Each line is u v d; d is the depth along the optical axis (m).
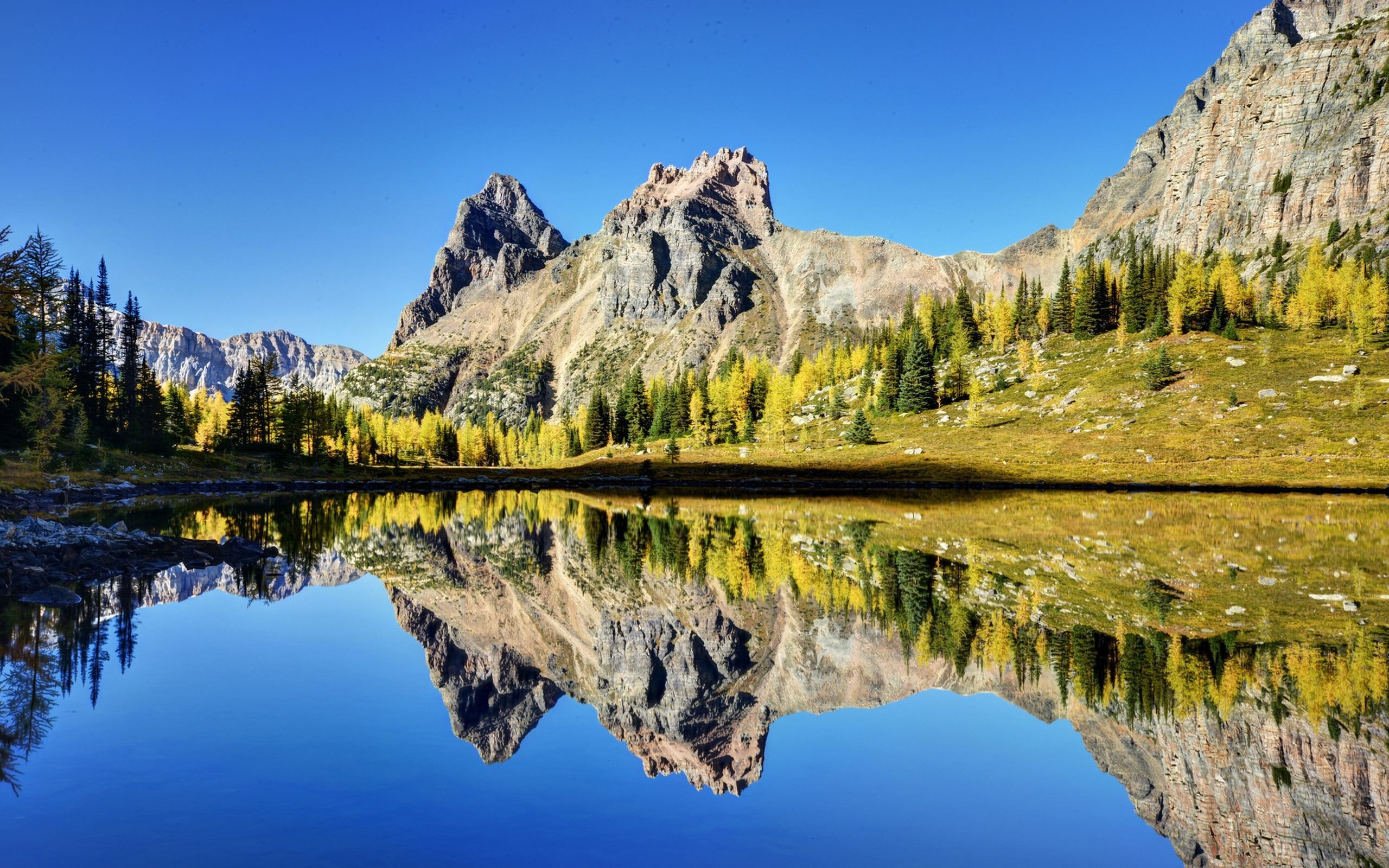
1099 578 40.34
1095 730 20.97
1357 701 22.16
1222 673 24.66
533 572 51.38
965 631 31.25
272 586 41.19
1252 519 67.12
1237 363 147.00
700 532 67.69
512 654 32.44
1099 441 131.38
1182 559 45.56
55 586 36.88
